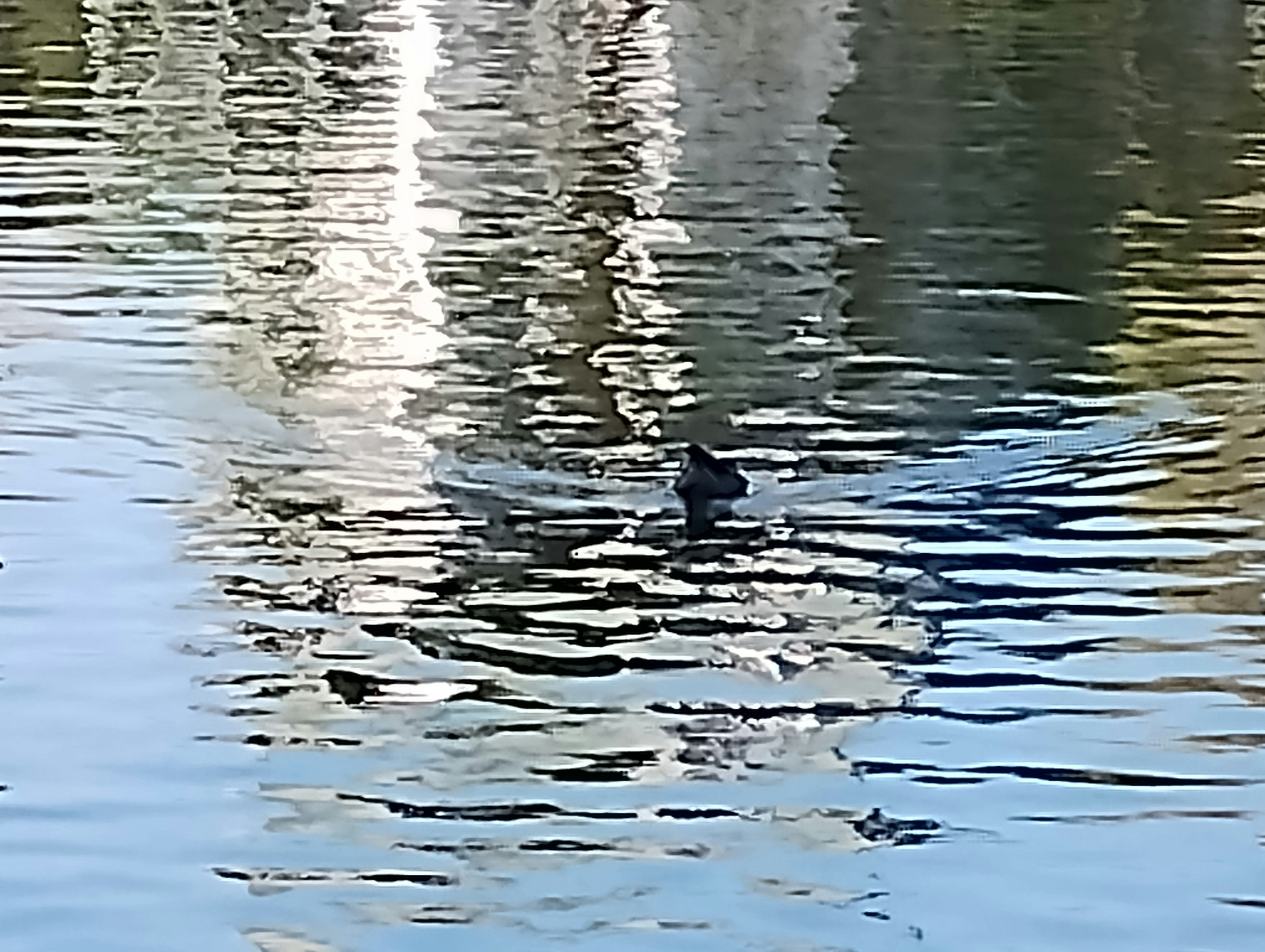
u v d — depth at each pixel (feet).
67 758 29.45
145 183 73.72
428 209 70.38
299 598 35.65
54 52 111.45
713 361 51.93
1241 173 79.25
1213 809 28.04
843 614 35.29
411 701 31.58
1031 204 73.00
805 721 30.81
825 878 25.99
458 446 44.39
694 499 40.96
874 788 28.66
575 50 118.52
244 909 25.27
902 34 124.26
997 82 103.81
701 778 29.01
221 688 31.89
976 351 53.16
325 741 30.07
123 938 24.71
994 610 35.40
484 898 25.52
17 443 43.62
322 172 76.84
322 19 131.44
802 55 115.44
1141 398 49.03
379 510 40.27
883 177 77.97
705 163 80.79
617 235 66.90
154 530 38.81
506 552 38.11
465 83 103.24
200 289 57.82
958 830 27.45
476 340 53.47
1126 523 39.93
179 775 28.91
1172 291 60.13
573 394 48.70
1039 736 30.37
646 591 36.27
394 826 27.50
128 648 33.42
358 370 50.01
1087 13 131.23
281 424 45.52
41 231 64.64
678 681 32.37
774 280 61.00
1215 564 37.55
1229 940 24.71
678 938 24.62
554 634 34.22
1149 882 26.04
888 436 45.91
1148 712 31.22
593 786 28.68
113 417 45.55
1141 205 72.90
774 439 45.44
